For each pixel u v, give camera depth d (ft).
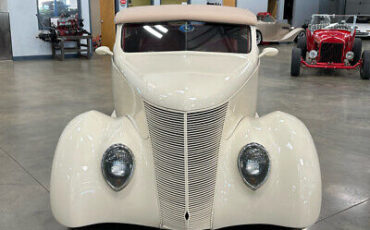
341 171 10.73
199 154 6.32
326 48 27.12
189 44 8.63
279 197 6.20
